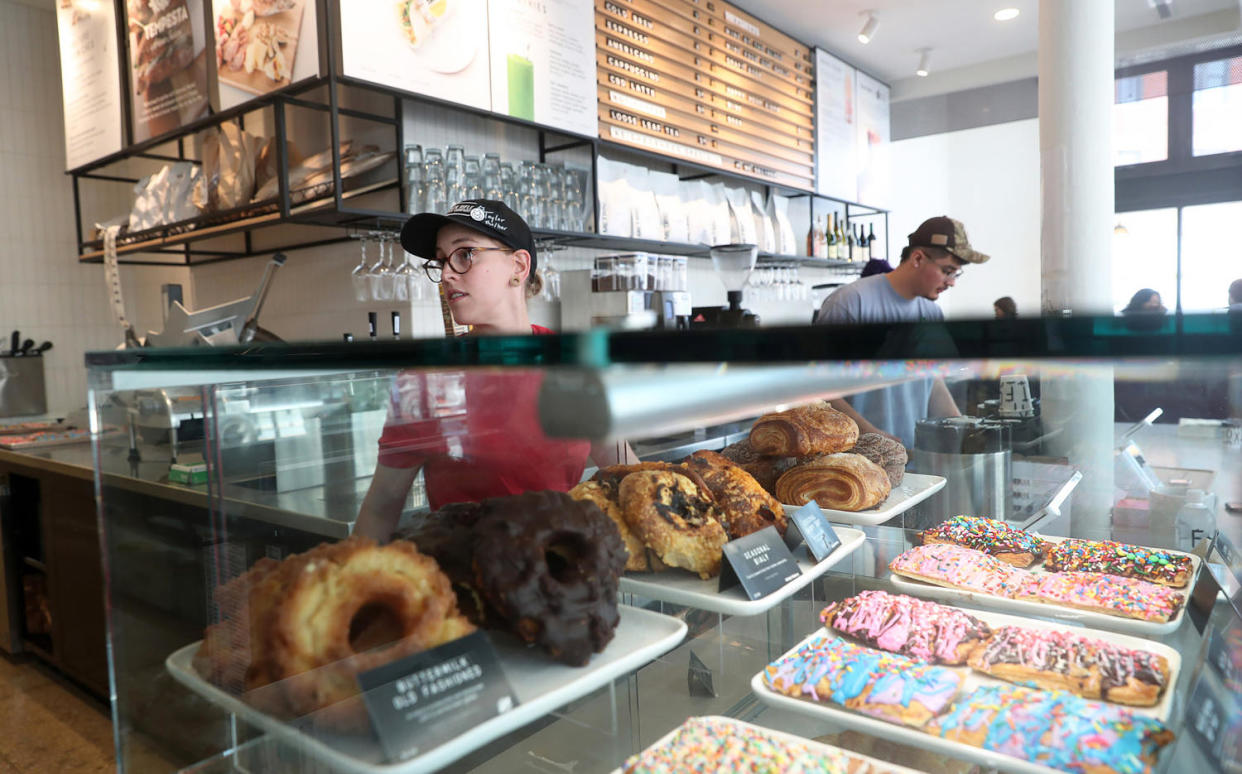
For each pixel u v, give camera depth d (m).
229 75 2.71
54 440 2.93
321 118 2.92
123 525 0.66
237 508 0.57
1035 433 0.85
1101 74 2.19
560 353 0.42
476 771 0.52
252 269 3.46
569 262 3.54
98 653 2.43
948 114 5.32
